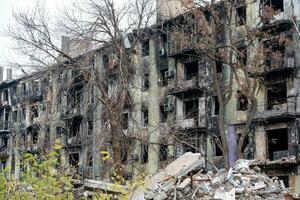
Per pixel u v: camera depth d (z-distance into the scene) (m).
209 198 16.03
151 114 38.53
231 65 28.22
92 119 41.72
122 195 11.91
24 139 52.16
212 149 33.97
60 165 14.09
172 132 31.80
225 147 27.64
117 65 32.53
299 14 30.75
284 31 30.80
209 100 34.78
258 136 31.73
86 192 18.50
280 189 17.22
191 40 29.97
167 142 34.44
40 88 48.12
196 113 35.84
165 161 35.47
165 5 37.88
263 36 30.42
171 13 36.66
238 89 32.88
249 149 32.00
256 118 31.22
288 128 30.39
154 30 37.22
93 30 30.25
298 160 29.30
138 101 39.47
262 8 31.02
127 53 32.34
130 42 37.97
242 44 32.72
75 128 45.41
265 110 31.22
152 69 39.16
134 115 39.25
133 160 36.56
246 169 18.06
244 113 32.69
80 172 42.94
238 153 27.62
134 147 37.00
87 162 43.03
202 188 16.61
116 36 30.75
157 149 36.81
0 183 11.68
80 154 44.06
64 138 45.06
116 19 30.61
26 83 53.47
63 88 35.50
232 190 16.03
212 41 29.14
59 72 31.62
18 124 54.47
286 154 30.28
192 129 34.53
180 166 18.66
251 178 17.33
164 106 37.69
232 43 29.12
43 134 40.75
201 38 29.86
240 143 27.66
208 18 33.41
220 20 31.72
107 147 32.06
